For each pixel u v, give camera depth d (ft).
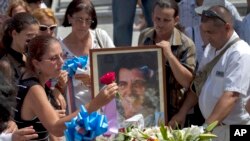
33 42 28.76
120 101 32.12
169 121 35.04
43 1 50.44
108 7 64.23
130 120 29.22
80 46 36.78
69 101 35.37
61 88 33.86
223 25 31.91
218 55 32.60
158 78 32.73
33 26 32.68
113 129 30.91
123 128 28.91
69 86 35.27
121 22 50.72
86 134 26.13
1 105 24.57
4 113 24.71
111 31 61.16
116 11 50.90
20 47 32.45
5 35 32.63
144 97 32.58
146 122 32.53
